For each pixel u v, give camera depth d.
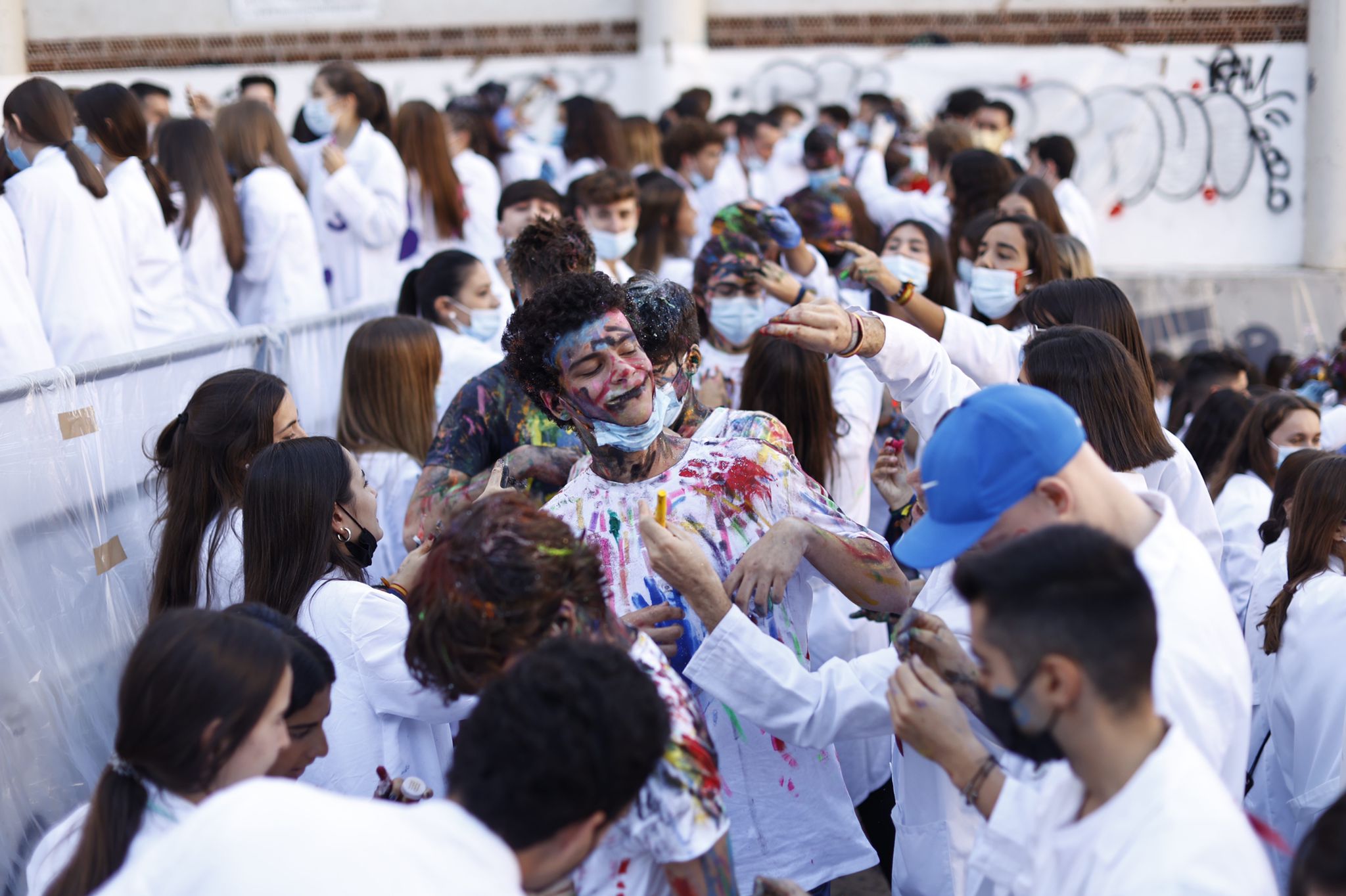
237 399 2.76
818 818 2.37
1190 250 9.87
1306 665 2.84
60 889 1.71
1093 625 1.43
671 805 1.71
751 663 2.11
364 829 1.34
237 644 1.74
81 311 4.00
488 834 1.39
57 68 10.62
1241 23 9.54
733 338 3.81
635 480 2.36
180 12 10.64
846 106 10.41
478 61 10.73
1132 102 9.81
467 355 4.29
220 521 2.72
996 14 10.08
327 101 6.20
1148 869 1.39
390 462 3.69
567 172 8.59
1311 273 9.20
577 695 1.43
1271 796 3.05
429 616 1.77
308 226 5.50
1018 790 1.72
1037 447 1.73
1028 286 4.08
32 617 2.73
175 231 5.09
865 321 2.61
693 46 10.43
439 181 6.41
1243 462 3.88
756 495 2.35
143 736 1.68
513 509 1.81
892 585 2.34
